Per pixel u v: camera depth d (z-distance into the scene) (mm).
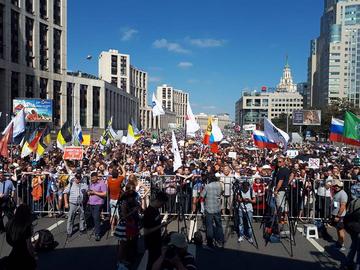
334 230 11422
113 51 151000
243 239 10344
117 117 112375
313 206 12117
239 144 46281
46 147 21438
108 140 30172
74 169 14078
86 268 8125
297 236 10727
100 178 10953
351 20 153375
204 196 9672
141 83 173625
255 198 12336
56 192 12961
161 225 6836
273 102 188750
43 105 36031
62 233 10836
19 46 59375
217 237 9719
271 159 21516
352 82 147500
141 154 23562
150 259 6719
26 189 12773
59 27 70625
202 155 23750
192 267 5062
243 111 193000
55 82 70625
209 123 20125
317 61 174625
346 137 13430
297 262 8586
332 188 10438
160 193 7023
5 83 55781
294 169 12953
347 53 147375
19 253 5641
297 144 46250
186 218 12477
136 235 8062
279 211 10680
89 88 89750
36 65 63906
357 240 7730
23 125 16219
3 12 55188
